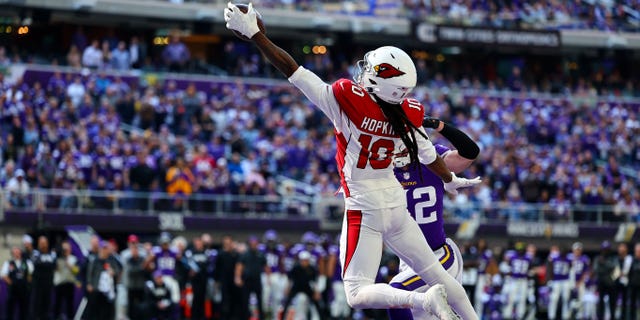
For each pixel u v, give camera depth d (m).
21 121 71.06
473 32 108.62
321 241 61.97
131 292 55.53
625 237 83.31
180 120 80.31
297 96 90.88
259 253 58.84
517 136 93.94
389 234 19.23
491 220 79.56
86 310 55.22
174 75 91.62
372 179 19.12
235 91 89.12
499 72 120.38
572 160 91.31
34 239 62.91
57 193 67.38
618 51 118.75
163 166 71.00
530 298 65.19
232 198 72.88
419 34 107.38
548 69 121.56
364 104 18.55
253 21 18.47
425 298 17.58
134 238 56.47
